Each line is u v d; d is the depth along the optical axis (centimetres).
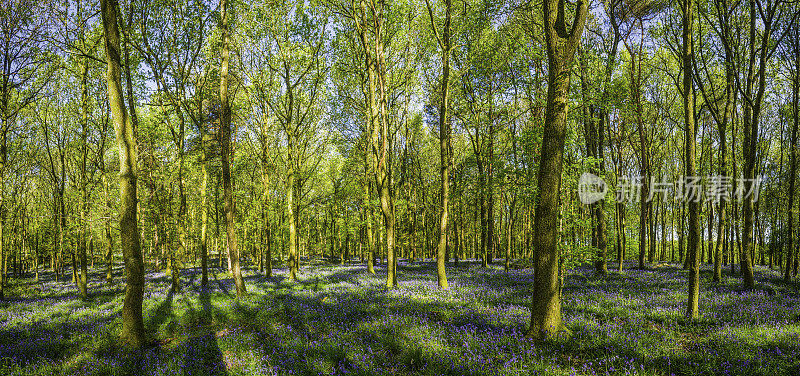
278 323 1084
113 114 913
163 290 1908
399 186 3158
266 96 2356
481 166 2477
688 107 1016
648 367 677
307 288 1767
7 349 873
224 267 3969
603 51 1886
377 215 2573
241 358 776
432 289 1591
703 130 2441
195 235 2800
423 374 681
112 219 1645
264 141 2495
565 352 767
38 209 3003
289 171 2333
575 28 832
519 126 2200
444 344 805
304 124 2645
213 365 755
